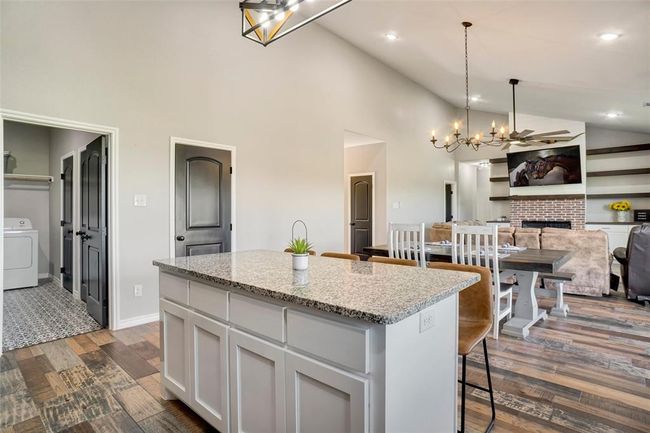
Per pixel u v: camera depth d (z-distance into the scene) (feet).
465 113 31.07
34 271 17.29
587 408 6.86
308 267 6.51
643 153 25.13
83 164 13.56
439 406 4.86
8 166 18.29
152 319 12.01
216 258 7.76
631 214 25.14
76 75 10.31
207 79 13.39
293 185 16.70
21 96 9.39
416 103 25.62
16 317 12.48
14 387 7.71
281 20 7.11
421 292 4.58
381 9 14.15
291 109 16.57
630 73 14.02
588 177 26.40
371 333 3.81
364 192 24.13
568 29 11.41
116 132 11.10
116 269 11.19
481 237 15.60
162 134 12.17
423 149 26.61
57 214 18.11
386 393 3.74
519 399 7.18
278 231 16.01
